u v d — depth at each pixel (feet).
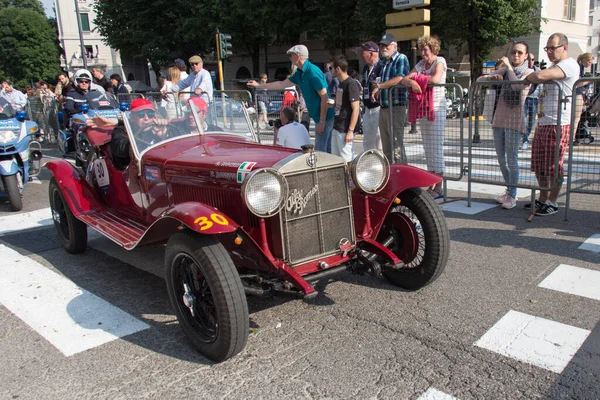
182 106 15.20
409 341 10.72
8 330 11.98
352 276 14.44
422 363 9.86
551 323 11.18
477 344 10.45
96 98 29.78
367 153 11.78
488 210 20.58
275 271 10.80
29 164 27.25
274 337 11.19
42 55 196.95
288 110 21.09
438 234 12.28
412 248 12.93
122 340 11.32
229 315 9.55
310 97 21.63
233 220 11.10
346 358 10.18
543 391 8.82
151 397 9.17
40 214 22.95
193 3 96.94
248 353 10.56
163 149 14.15
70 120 29.53
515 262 14.84
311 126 51.57
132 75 189.16
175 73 31.50
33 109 51.78
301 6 89.51
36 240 19.13
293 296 10.43
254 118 33.19
